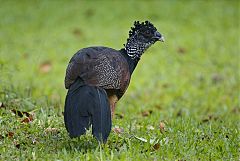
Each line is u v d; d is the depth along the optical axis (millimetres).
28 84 16000
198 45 20766
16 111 10289
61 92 15758
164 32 21906
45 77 17531
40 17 23453
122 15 23797
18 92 12156
